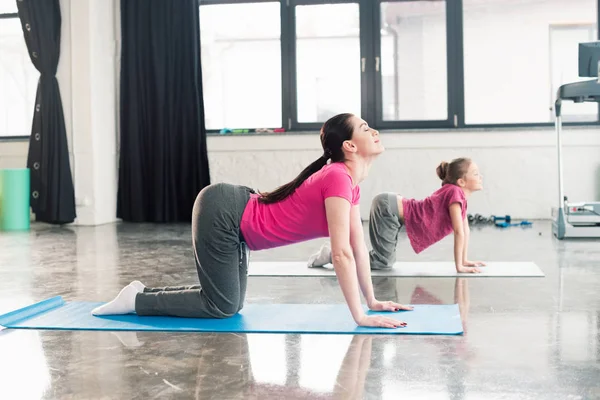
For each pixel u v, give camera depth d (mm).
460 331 2082
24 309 2393
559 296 2682
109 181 6875
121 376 1696
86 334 2133
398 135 6645
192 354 1883
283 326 2178
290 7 6887
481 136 6543
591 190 6426
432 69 6723
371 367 1735
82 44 6535
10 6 7250
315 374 1683
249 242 2311
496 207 6562
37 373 1735
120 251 4406
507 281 3055
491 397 1501
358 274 2391
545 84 6676
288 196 2254
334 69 6883
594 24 6602
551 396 1505
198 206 2273
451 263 3641
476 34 6703
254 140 6848
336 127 2203
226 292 2279
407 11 6723
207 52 7066
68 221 6465
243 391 1564
